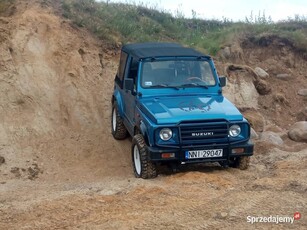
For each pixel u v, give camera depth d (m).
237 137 8.93
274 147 11.30
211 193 7.92
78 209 7.44
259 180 8.51
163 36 17.31
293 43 16.70
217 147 8.78
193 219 6.88
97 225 6.79
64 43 13.43
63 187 9.13
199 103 9.30
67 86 12.63
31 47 12.83
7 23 13.06
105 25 15.24
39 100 12.10
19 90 12.00
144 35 16.08
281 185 8.20
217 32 17.98
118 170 10.46
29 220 7.12
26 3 14.28
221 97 9.86
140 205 7.49
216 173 9.11
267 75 15.58
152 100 9.47
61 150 11.17
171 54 10.02
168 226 6.64
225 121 8.80
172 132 8.62
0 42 12.48
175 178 8.79
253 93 14.64
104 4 17.19
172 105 9.18
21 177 9.91
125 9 18.06
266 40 16.72
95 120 12.35
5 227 6.88
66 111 12.26
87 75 13.19
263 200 7.51
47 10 14.27
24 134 11.34
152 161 8.64
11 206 7.78
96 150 11.35
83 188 8.80
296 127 12.60
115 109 11.64
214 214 7.02
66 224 6.88
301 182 8.30
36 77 12.40
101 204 7.62
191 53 10.23
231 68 14.86
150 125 8.67
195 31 19.14
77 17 14.67
